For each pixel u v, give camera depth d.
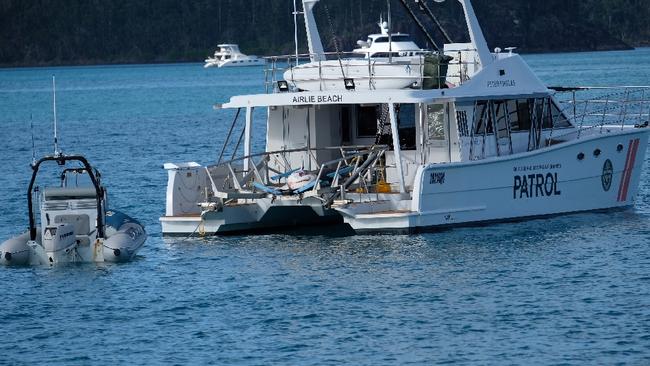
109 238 70.94
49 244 69.44
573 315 57.50
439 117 76.94
